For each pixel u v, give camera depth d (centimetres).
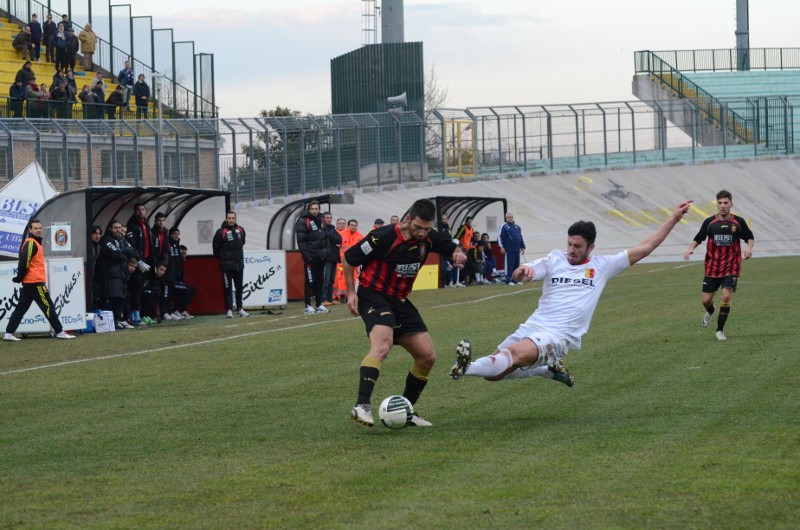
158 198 3712
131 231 3406
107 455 1298
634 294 3962
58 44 6062
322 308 3734
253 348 2530
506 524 933
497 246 5912
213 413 1597
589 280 1473
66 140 4872
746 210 8806
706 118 9506
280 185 6512
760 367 1928
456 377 1395
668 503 988
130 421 1546
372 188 7288
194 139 5831
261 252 3900
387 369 2048
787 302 3353
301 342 2627
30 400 1786
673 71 11088
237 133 6231
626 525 921
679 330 2627
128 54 7231
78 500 1063
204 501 1045
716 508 967
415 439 1346
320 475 1147
